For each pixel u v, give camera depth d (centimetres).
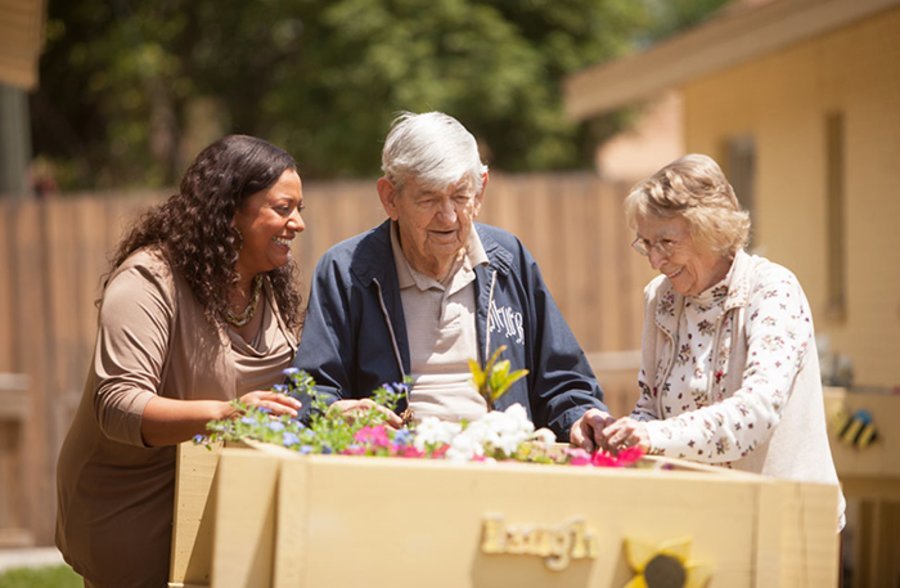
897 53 1068
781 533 367
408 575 352
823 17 1083
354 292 523
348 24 2875
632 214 484
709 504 364
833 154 1217
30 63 1202
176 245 515
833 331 1195
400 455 409
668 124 3822
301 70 3066
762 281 471
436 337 524
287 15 3041
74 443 519
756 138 1383
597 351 1365
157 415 477
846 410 693
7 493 1320
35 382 1333
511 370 527
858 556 807
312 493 350
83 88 3306
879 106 1102
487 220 1367
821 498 370
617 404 1358
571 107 1656
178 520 443
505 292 537
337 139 2861
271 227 524
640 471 369
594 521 361
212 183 520
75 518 515
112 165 3362
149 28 3216
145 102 3300
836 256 1215
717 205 471
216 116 3525
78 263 1338
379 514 352
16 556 1276
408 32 2875
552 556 358
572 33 3178
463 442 405
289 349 544
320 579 349
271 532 356
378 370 518
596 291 1366
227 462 355
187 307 512
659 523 362
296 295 564
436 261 521
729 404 440
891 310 1079
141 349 496
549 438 462
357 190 1351
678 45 1353
